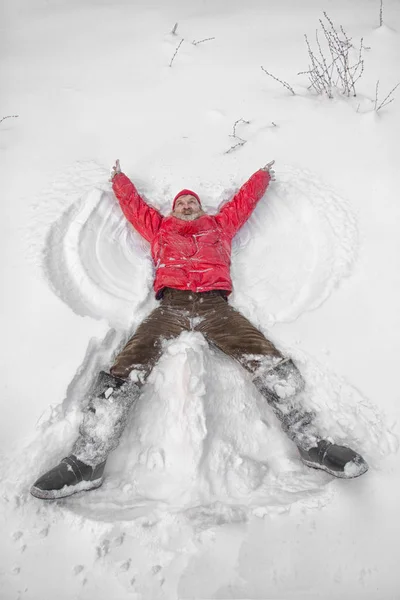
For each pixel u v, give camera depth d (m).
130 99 4.66
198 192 3.81
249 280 3.40
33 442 2.46
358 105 4.44
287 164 4.01
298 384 2.55
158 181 3.90
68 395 2.63
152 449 2.53
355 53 5.00
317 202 3.70
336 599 2.06
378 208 3.65
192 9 6.01
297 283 3.32
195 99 4.65
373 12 5.66
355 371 2.82
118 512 2.31
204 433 2.50
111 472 2.52
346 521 2.27
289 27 5.51
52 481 2.25
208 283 3.10
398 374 2.81
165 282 3.10
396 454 2.51
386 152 4.04
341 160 4.02
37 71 5.01
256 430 2.68
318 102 4.52
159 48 5.29
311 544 2.20
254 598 2.04
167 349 2.81
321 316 3.08
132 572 2.09
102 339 2.85
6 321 2.93
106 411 2.44
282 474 2.53
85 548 2.16
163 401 2.66
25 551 2.15
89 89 4.78
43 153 4.06
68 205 3.57
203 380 2.66
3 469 2.36
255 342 2.72
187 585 2.05
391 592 2.09
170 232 3.38
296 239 3.62
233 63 5.04
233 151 4.14
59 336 2.86
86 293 3.21
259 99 4.61
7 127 4.32
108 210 3.67
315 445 2.45
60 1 6.19
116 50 5.31
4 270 3.18
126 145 4.19
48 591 2.05
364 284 3.22
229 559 2.12
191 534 2.17
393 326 3.02
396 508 2.32
